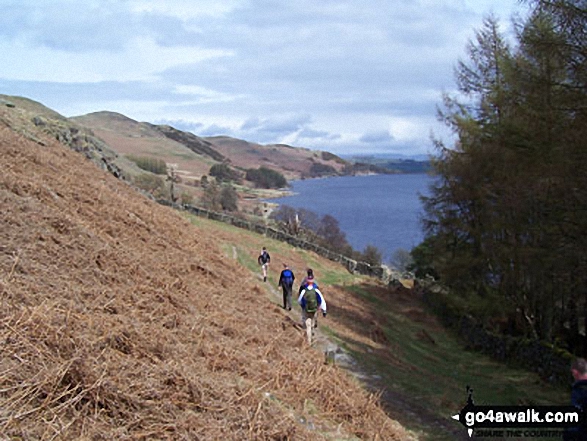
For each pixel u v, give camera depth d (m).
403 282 36.47
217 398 5.10
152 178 44.50
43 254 6.62
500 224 15.73
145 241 10.98
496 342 18.41
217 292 10.34
